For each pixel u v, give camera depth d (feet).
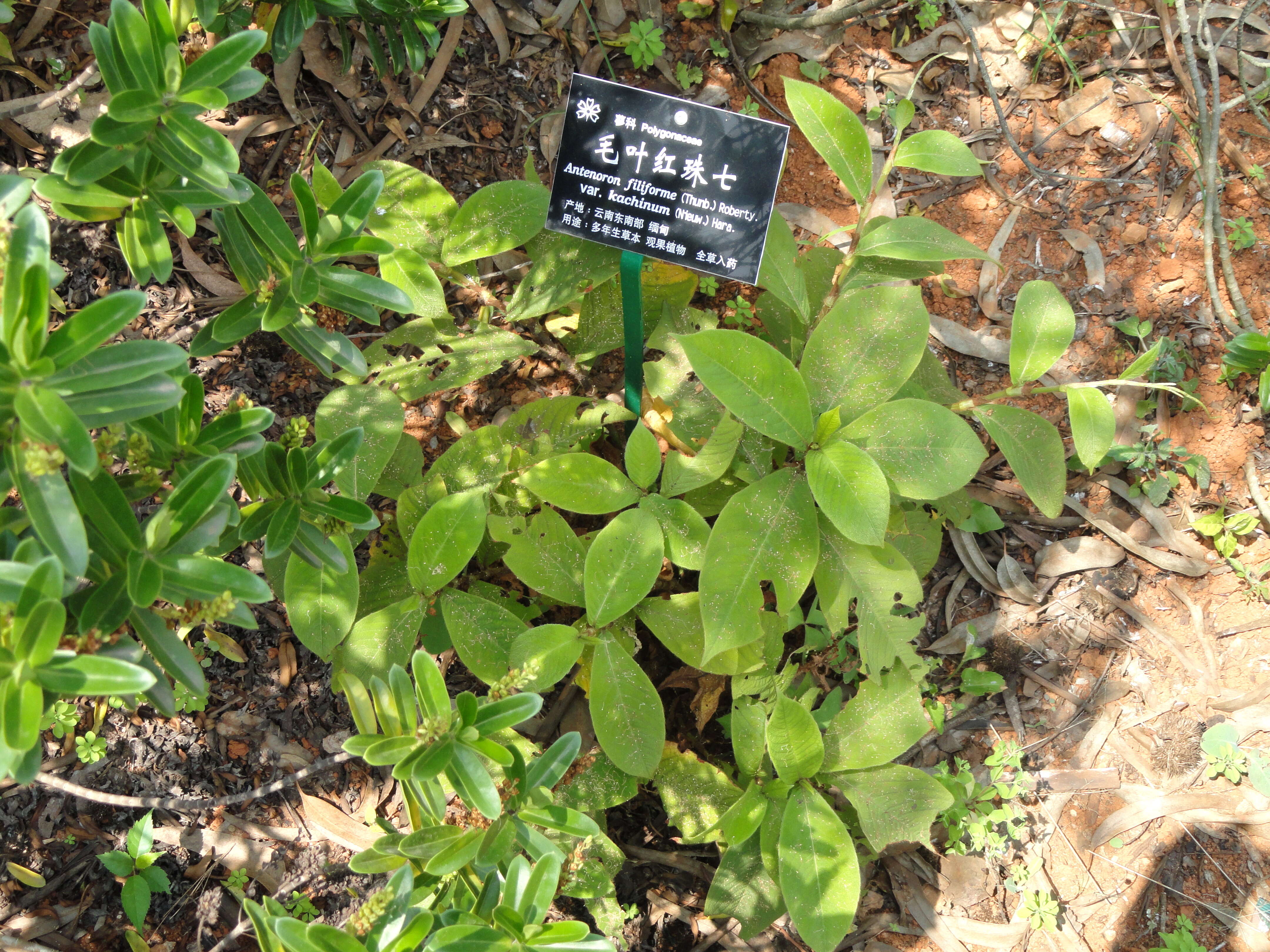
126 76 4.60
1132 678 9.14
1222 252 9.20
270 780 8.13
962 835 8.70
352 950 4.65
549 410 7.92
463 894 5.62
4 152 7.97
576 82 7.05
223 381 8.37
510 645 6.74
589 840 6.67
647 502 6.86
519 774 5.33
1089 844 8.66
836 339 6.58
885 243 7.11
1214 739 8.76
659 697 8.48
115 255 8.17
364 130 9.04
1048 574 9.40
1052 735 8.99
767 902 7.29
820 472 6.04
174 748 7.99
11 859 7.51
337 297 5.89
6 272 3.61
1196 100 9.46
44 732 7.71
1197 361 9.58
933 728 8.82
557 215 7.47
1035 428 6.75
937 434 6.19
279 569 7.22
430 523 6.48
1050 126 10.34
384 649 6.64
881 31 10.35
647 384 7.87
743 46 10.12
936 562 9.11
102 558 4.39
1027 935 8.36
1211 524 9.25
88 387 3.91
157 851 7.83
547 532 7.00
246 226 5.66
